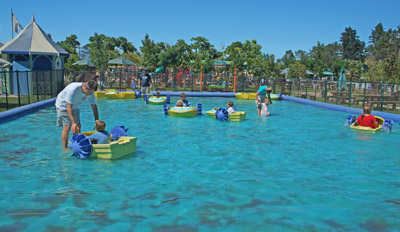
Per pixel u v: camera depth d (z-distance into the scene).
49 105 14.48
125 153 6.26
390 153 6.80
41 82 18.06
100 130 6.25
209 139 8.00
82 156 5.83
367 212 3.79
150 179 4.88
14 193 4.21
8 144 6.97
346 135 8.78
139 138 7.95
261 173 5.28
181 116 11.64
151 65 31.75
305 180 4.95
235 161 6.02
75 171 5.19
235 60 28.92
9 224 3.35
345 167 5.71
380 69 31.14
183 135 8.44
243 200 4.10
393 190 4.55
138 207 3.83
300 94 22.50
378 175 5.26
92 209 3.75
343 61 50.91
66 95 6.02
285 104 18.23
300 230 3.33
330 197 4.25
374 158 6.39
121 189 4.42
